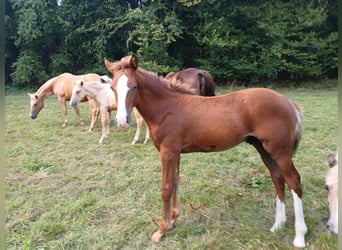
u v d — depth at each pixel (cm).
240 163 375
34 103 594
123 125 195
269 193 292
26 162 390
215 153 410
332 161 192
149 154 419
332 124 543
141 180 330
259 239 217
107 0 1190
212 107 210
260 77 1281
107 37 1180
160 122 212
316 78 1278
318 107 713
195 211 261
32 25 1138
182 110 212
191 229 234
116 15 1189
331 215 172
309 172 337
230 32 1235
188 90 228
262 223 241
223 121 204
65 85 577
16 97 1030
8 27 1195
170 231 232
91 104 541
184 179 328
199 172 346
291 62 1202
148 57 1180
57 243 222
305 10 1215
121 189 310
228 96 214
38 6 1126
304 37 1212
